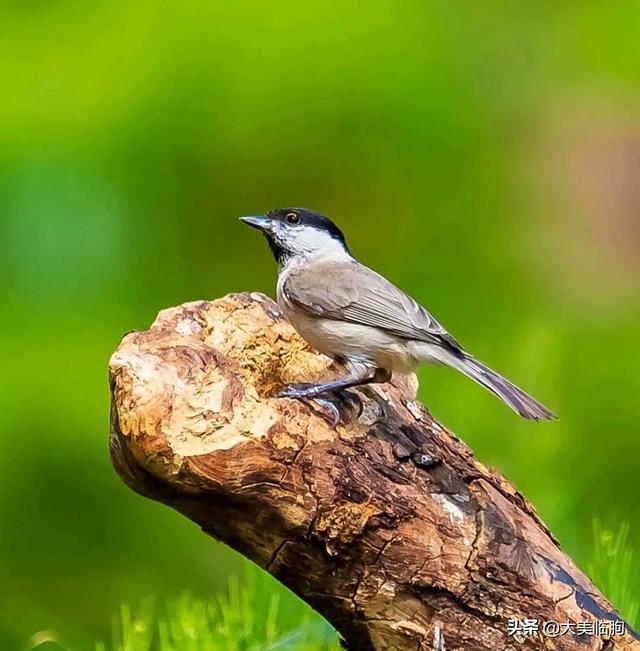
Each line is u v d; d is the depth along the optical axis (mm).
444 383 11406
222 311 7539
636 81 15414
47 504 12266
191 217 13672
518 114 15055
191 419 6047
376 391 6922
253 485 6109
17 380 12484
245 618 7516
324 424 6355
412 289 14047
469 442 9938
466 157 14398
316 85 13836
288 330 7719
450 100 14281
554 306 14156
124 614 7652
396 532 6309
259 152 13781
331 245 9148
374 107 14008
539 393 10164
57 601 11953
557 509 9125
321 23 14016
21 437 12305
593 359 13562
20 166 13227
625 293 14438
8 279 13039
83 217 13367
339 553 6309
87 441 12391
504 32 15242
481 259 14328
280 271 9211
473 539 6367
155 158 13539
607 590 7441
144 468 6129
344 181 14047
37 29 14328
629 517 11836
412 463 6453
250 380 7273
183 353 6211
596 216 14812
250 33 13883
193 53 13812
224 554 12352
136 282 13367
